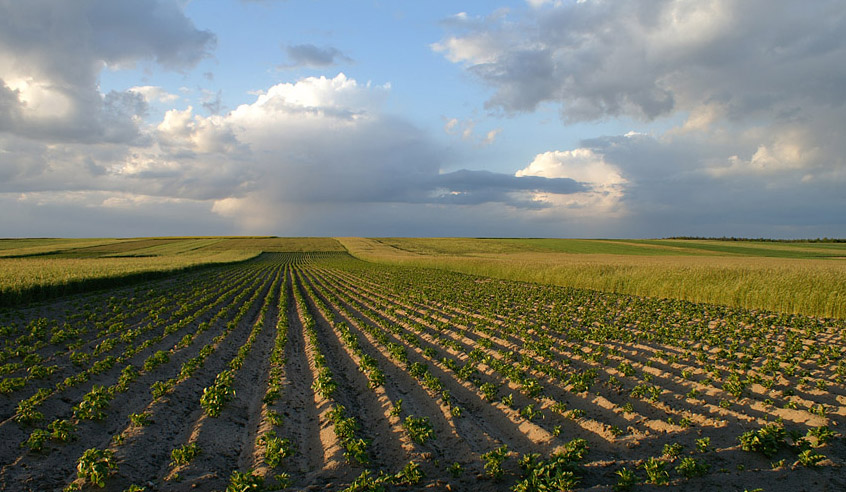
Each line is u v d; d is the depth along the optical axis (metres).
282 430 10.24
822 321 21.70
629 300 29.75
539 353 15.73
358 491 7.34
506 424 10.64
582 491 7.33
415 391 12.84
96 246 109.81
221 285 41.38
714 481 7.45
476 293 33.72
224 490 7.68
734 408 10.92
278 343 17.98
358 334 20.69
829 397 11.42
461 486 7.80
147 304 27.81
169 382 12.25
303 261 85.69
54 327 19.05
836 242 132.12
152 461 8.59
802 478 7.45
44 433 8.70
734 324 20.38
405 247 112.75
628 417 10.67
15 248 96.69
